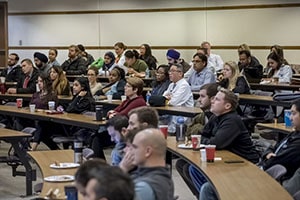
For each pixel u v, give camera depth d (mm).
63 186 3596
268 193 3299
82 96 7621
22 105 8625
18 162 6336
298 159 4344
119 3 14727
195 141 4887
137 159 2973
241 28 13258
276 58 9469
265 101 7426
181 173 5152
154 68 11922
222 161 4340
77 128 7336
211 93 5504
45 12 15672
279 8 12789
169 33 14164
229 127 4805
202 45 11180
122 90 8469
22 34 16000
